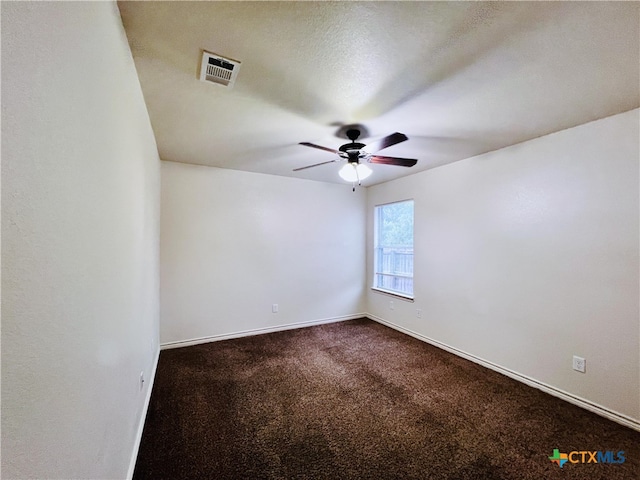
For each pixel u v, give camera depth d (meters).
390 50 1.47
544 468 1.70
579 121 2.29
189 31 1.33
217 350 3.52
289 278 4.39
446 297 3.56
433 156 3.24
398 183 4.36
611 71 1.63
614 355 2.17
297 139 2.75
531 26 1.29
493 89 1.84
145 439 1.92
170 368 3.00
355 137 2.56
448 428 2.05
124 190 1.40
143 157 2.00
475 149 2.99
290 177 4.38
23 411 0.55
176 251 3.62
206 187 3.79
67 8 0.73
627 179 2.11
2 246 0.48
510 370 2.85
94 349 0.96
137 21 1.27
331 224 4.74
